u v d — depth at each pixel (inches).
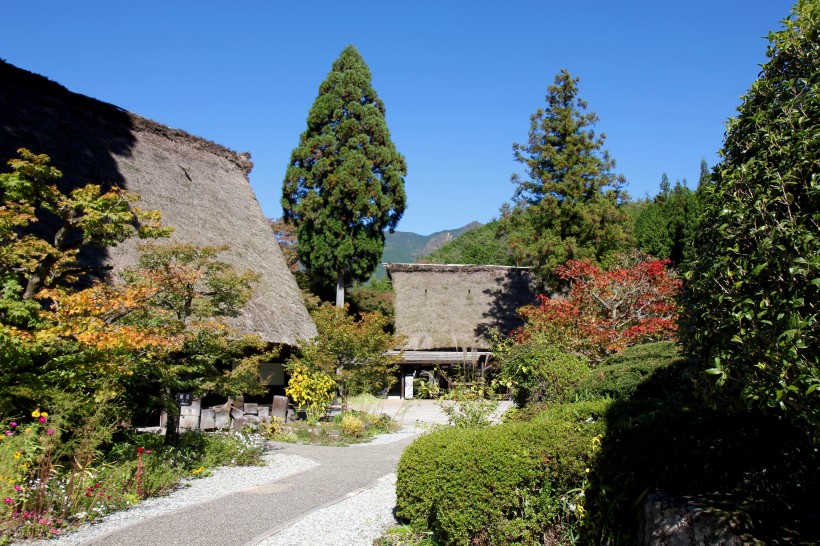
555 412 236.4
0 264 259.1
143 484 269.9
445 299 1117.7
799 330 115.0
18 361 247.6
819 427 121.8
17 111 502.6
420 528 206.8
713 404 154.6
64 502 228.1
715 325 142.2
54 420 253.9
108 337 244.5
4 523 207.5
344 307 632.4
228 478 319.6
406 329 1064.8
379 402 819.4
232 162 796.0
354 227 1047.6
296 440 482.3
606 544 176.9
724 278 138.9
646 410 216.4
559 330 520.7
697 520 152.3
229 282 352.5
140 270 322.7
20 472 226.2
